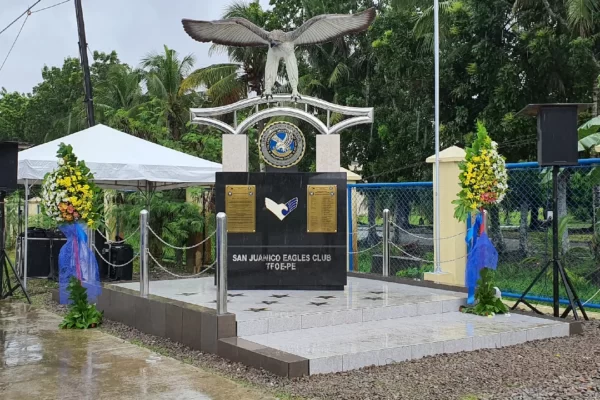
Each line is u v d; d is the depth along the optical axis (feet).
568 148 25.43
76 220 26.94
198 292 29.25
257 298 27.66
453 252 34.55
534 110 26.32
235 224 30.50
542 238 44.75
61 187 26.45
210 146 56.70
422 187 41.78
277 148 31.30
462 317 25.93
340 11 80.33
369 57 77.61
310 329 23.27
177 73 90.79
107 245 39.96
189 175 39.37
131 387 17.69
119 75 98.84
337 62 81.00
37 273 43.16
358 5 82.23
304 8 83.10
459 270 34.58
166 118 72.13
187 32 30.71
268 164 31.27
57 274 42.55
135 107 76.38
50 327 27.12
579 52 49.47
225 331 21.53
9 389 17.57
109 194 53.31
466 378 18.07
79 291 27.25
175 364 20.36
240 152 31.42
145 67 98.99
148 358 21.22
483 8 54.70
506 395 16.42
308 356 18.88
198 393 17.06
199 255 47.60
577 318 25.27
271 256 30.48
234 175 30.68
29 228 44.96
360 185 41.29
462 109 58.59
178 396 16.79
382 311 25.43
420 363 19.88
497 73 54.80
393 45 62.75
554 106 25.45
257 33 30.78
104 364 20.40
